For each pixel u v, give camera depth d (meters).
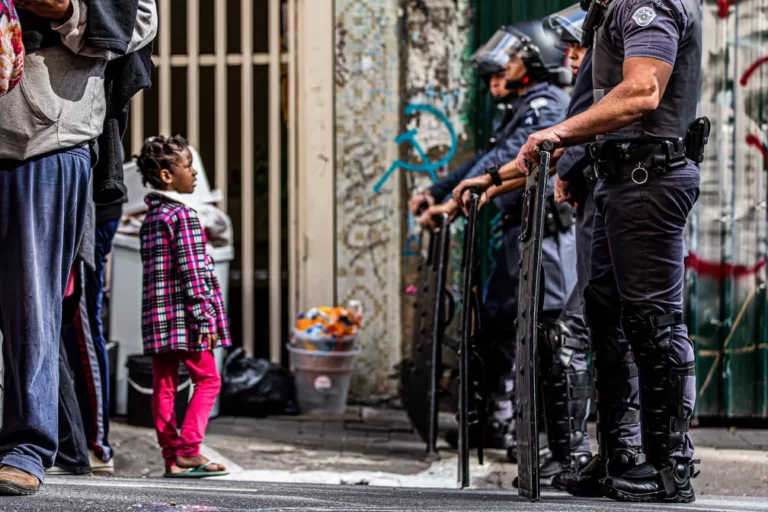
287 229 12.33
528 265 5.62
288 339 12.31
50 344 5.00
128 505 4.57
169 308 7.86
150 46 5.68
